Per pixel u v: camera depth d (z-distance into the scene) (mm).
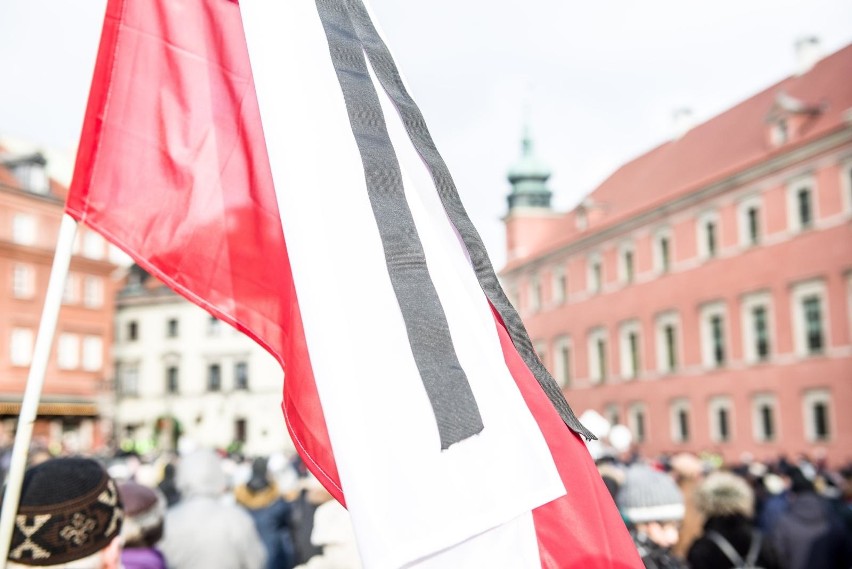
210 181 2686
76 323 57469
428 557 2051
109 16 2703
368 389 2072
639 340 52000
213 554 5375
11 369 52875
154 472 9594
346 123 2404
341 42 2539
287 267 2600
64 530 2404
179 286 2639
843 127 38062
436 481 2029
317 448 2230
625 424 52844
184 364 67875
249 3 2506
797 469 8508
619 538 2299
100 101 2680
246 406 65875
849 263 37875
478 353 2289
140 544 4223
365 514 1949
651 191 54188
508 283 69750
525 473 2162
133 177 2668
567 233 64000
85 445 57438
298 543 7129
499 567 2109
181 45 2742
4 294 52938
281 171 2311
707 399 45812
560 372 61062
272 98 2398
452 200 2508
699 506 6012
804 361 39875
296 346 2311
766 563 5805
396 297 2191
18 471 2248
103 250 59812
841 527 8273
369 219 2279
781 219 41594
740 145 47875
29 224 54844
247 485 9367
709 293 46125
